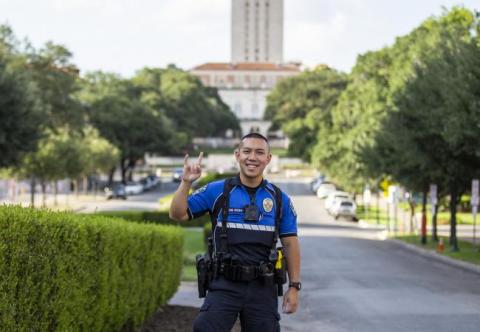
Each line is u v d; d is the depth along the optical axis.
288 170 151.38
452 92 32.28
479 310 17.36
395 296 20.25
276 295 7.57
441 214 74.19
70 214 9.73
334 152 85.81
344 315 16.69
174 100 163.50
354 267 30.80
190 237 47.84
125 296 11.97
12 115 41.56
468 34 34.91
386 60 71.88
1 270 7.02
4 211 7.37
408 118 40.94
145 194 109.19
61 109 76.69
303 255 37.50
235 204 7.52
